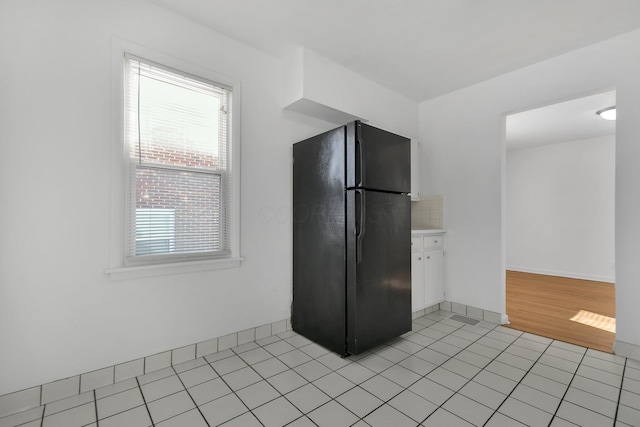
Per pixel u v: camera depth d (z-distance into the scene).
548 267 5.53
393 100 3.30
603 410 1.59
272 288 2.59
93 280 1.77
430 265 3.20
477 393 1.75
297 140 2.77
